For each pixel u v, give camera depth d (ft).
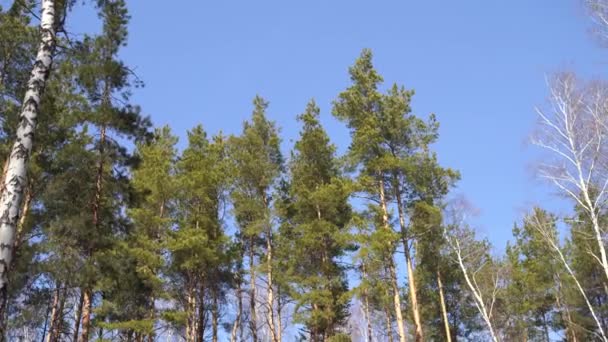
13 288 53.98
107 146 61.11
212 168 78.33
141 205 73.72
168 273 76.02
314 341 78.84
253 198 82.53
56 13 34.19
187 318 71.67
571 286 98.94
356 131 76.95
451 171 80.69
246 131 88.07
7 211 23.71
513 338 108.78
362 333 125.29
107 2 40.14
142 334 73.31
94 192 60.64
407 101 81.15
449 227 90.89
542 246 102.47
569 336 105.09
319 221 76.74
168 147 84.99
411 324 107.14
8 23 57.16
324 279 73.67
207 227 76.43
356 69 83.25
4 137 55.01
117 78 61.00
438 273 92.84
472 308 106.01
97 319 73.05
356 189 74.74
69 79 61.77
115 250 62.34
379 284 71.26
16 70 57.31
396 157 76.07
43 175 57.06
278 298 81.87
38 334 83.66
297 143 84.48
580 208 74.49
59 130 59.36
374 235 68.33
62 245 57.36
